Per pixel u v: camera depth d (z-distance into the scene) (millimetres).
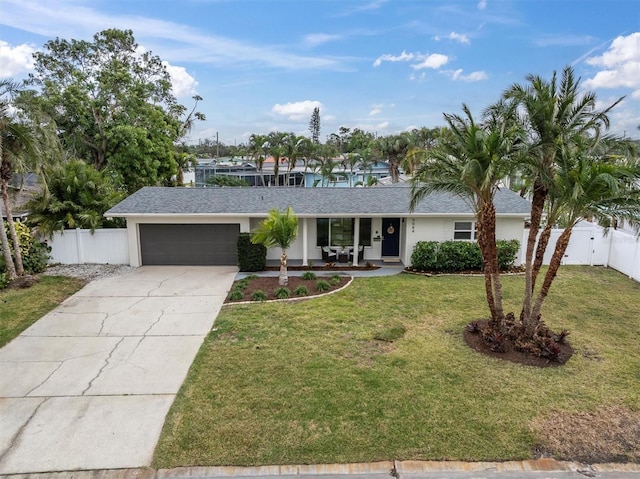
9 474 5555
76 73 28312
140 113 29578
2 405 7125
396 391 7520
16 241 14320
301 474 5609
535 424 6613
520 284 14602
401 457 5898
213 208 17109
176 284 14680
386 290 13883
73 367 8492
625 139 8766
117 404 7152
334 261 18078
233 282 14961
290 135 49812
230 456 5891
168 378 8031
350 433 6359
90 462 5773
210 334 10180
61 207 17047
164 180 32656
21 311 11734
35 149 13539
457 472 5664
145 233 17250
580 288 14086
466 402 7188
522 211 16547
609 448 6109
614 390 7613
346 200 18172
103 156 29703
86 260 17359
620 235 16172
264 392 7488
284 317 11305
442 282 14891
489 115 9164
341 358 8828
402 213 16641
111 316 11484
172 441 6184
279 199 18297
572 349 9305
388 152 47594
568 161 8172
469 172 8094
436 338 9883
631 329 10531
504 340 9289
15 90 13211
